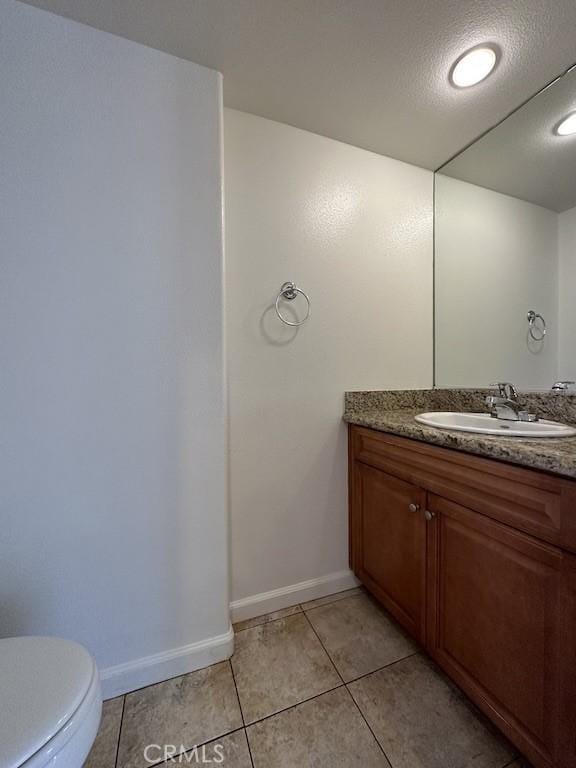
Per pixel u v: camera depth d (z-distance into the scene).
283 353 1.35
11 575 0.89
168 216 1.01
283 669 1.07
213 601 1.10
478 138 1.38
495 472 0.81
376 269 1.52
